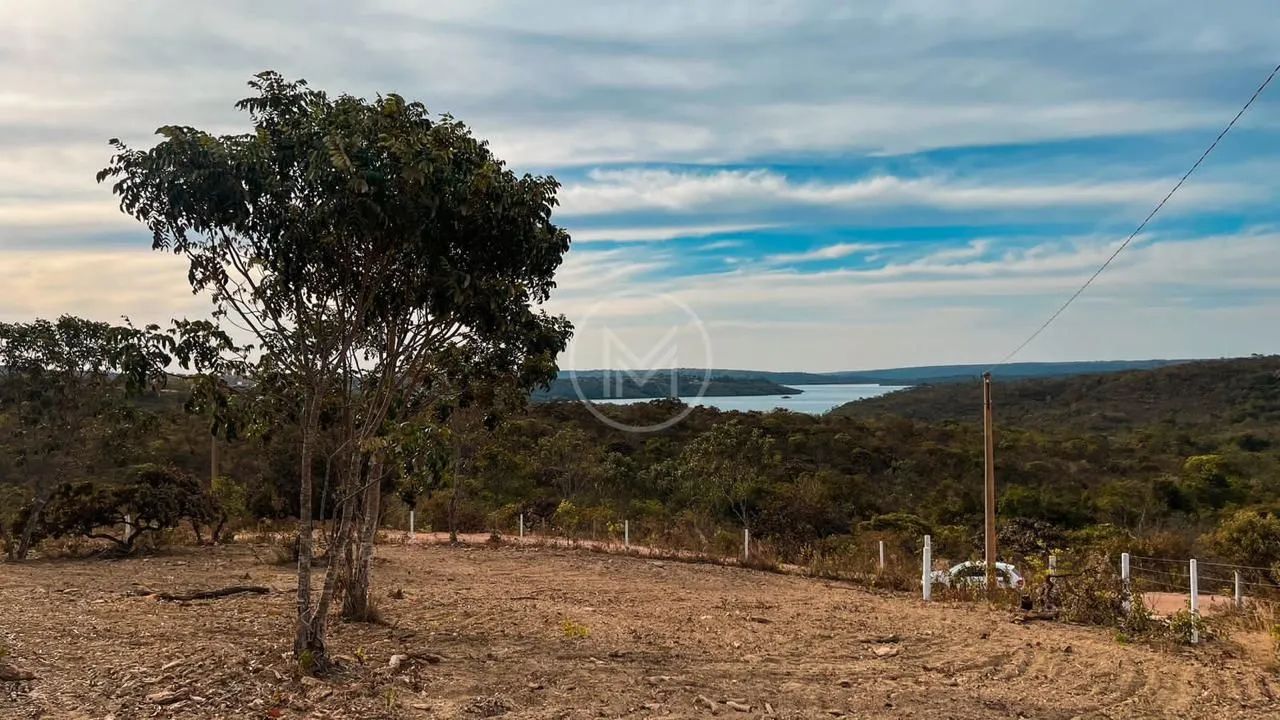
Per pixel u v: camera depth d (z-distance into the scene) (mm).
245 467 25766
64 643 7176
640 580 14250
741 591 13422
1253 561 19375
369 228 5828
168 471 16719
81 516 14945
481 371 8570
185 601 9969
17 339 14031
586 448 28188
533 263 7086
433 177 5906
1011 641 9406
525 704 5961
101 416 15023
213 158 5762
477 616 9641
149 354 6207
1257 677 7840
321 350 6496
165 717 5199
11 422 14320
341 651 7289
